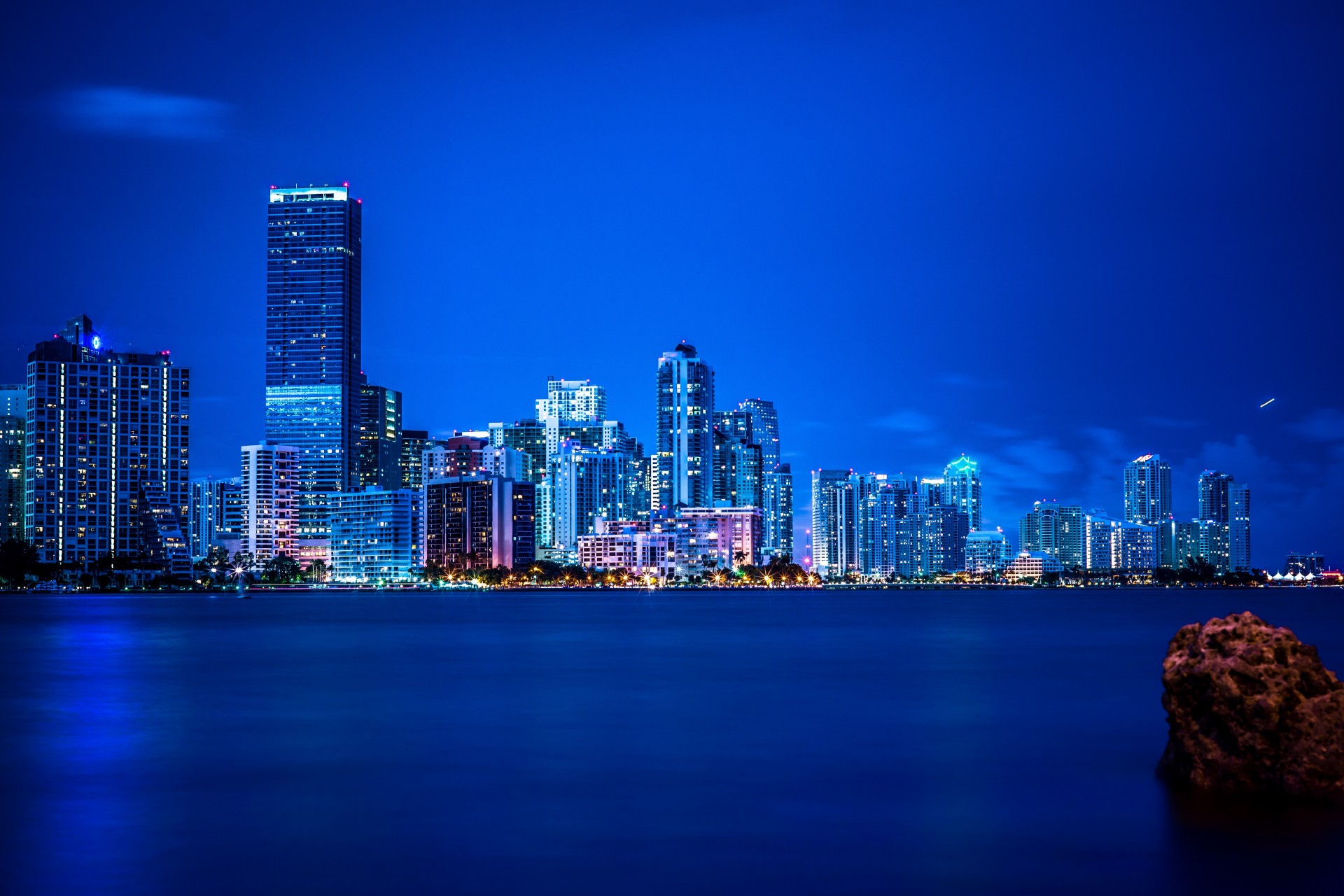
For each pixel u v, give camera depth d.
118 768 51.12
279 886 32.94
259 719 68.81
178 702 78.31
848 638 170.25
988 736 59.88
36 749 56.72
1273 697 40.62
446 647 147.38
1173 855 35.34
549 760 53.22
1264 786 41.53
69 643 156.12
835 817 40.94
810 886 33.03
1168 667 43.47
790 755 54.03
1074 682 92.31
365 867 34.75
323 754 55.00
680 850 36.59
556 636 177.12
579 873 34.19
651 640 164.25
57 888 32.81
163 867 34.72
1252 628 42.06
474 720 68.19
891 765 51.06
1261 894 32.12
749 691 85.62
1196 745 42.97
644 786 46.66
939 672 103.75
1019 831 38.59
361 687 89.19
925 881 33.44
